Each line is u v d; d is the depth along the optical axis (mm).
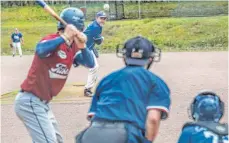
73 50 5047
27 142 7398
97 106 3889
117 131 3686
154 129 3766
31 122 5098
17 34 24203
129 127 3699
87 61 5055
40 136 5102
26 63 19984
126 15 31016
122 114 3732
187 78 13305
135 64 3928
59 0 31781
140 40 3963
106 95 3848
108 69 15953
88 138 3760
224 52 23062
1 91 12031
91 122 3891
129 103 3754
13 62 20672
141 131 3744
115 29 28906
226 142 3670
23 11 31766
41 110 5102
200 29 28375
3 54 25844
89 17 29953
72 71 15062
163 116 3840
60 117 8688
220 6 30578
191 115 3977
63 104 9672
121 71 3904
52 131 5160
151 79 3846
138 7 31594
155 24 29547
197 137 3703
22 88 5113
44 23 30797
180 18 30172
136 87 3799
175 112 8945
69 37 4770
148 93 3818
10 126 8258
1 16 31219
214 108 3789
